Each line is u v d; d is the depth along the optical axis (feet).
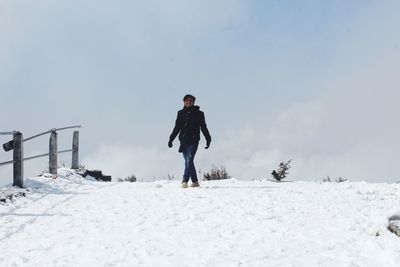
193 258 16.33
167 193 31.78
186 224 21.75
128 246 18.39
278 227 19.89
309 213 22.61
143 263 16.16
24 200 30.58
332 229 18.85
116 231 21.25
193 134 34.60
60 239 20.38
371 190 31.24
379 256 14.90
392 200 26.30
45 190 35.24
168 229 20.99
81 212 26.30
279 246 17.02
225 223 21.47
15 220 24.91
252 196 28.68
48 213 26.43
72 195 32.99
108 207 27.37
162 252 17.35
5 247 19.52
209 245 17.80
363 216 20.89
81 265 16.31
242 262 15.43
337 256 15.29
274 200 26.94
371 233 17.66
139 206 27.07
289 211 23.31
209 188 34.22
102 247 18.47
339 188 32.86
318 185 36.09
